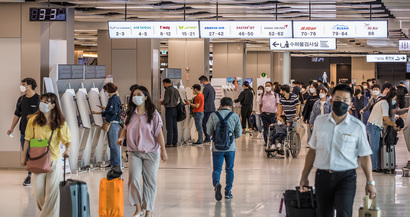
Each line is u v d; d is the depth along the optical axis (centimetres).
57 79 1195
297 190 573
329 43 1992
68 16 1391
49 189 720
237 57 3097
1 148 1294
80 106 1222
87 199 702
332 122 548
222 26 1636
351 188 538
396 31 2450
